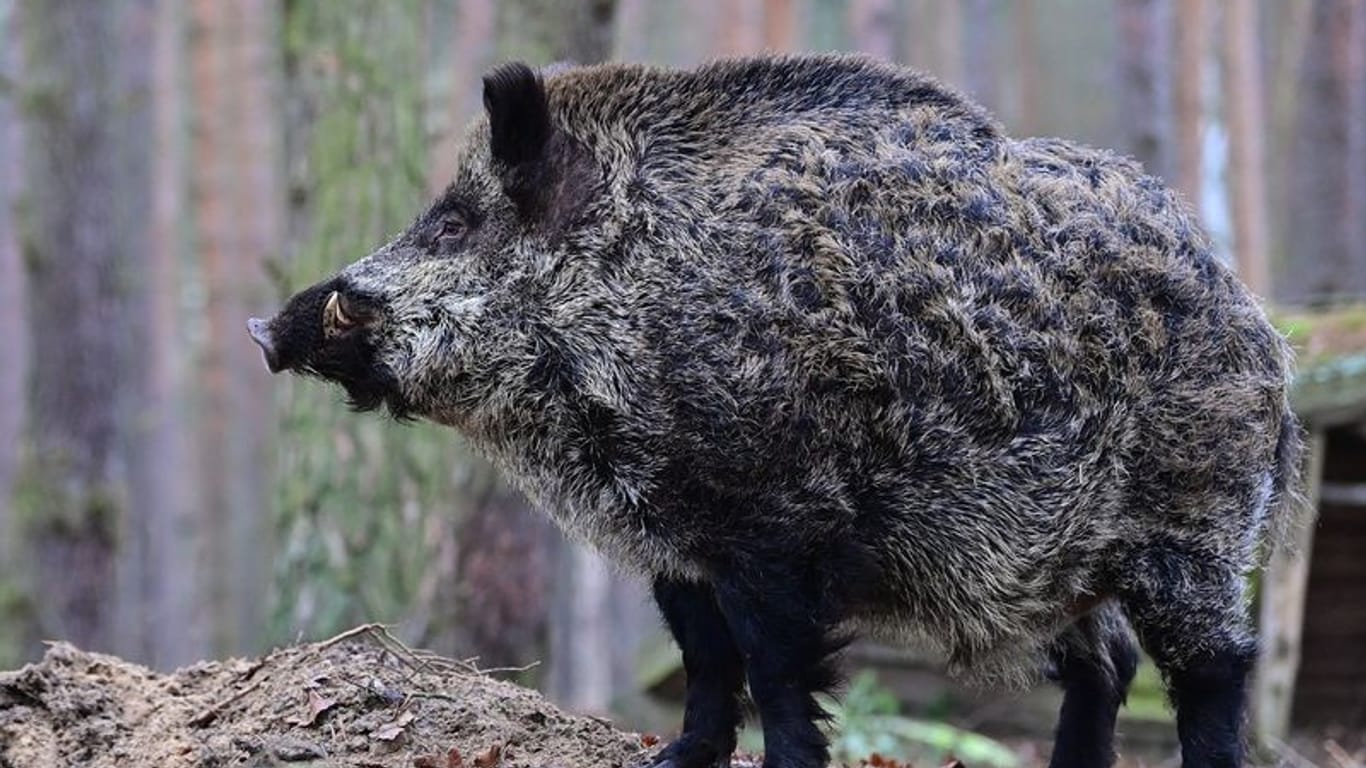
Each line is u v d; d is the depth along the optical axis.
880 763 11.34
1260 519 9.48
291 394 17.83
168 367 50.16
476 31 29.14
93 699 9.86
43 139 27.81
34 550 27.34
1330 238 36.97
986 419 8.73
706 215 8.82
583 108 9.23
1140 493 9.08
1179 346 9.08
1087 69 44.00
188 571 47.06
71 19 28.03
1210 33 34.41
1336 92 37.06
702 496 8.65
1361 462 18.61
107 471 27.91
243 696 10.12
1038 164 9.28
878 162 8.95
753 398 8.52
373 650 10.72
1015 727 19.98
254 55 46.03
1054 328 8.82
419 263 9.37
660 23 49.16
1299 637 18.44
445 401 9.38
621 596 34.72
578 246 8.99
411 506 17.31
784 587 8.66
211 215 46.44
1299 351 18.36
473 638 17.44
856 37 43.88
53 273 27.75
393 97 17.81
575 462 9.02
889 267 8.68
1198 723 9.40
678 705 20.42
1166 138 32.25
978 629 9.12
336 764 9.04
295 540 17.50
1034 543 8.91
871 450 8.65
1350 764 16.48
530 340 9.08
